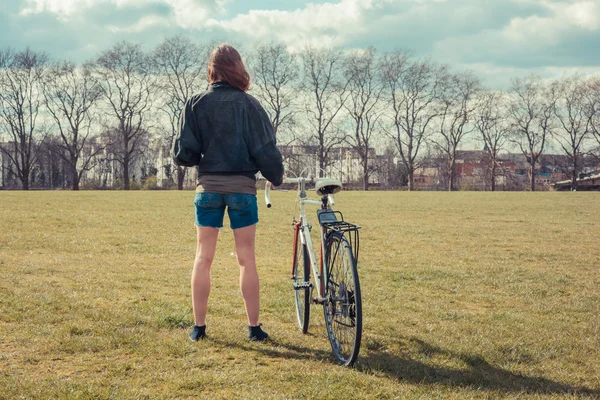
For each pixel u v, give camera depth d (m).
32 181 69.56
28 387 3.35
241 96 4.23
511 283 7.21
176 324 4.79
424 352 4.26
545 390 3.55
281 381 3.58
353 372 3.74
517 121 69.44
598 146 67.88
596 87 67.00
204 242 4.36
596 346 4.50
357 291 3.70
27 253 9.04
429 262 8.82
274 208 21.64
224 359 3.98
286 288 6.63
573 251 10.25
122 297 5.97
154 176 66.31
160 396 3.29
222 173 4.23
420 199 32.12
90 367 3.76
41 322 4.80
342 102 67.19
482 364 4.04
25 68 60.75
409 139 67.50
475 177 76.69
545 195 41.22
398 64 66.19
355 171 72.94
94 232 12.30
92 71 61.25
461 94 67.31
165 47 62.16
